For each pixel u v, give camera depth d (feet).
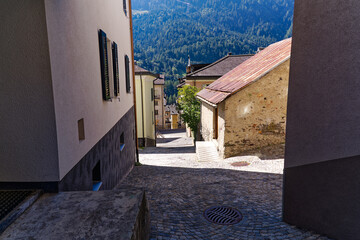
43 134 9.64
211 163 30.66
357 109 9.86
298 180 12.72
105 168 17.98
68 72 11.23
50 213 8.46
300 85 12.41
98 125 16.33
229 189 19.31
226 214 14.71
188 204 16.48
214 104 31.53
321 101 11.35
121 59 26.03
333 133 10.89
